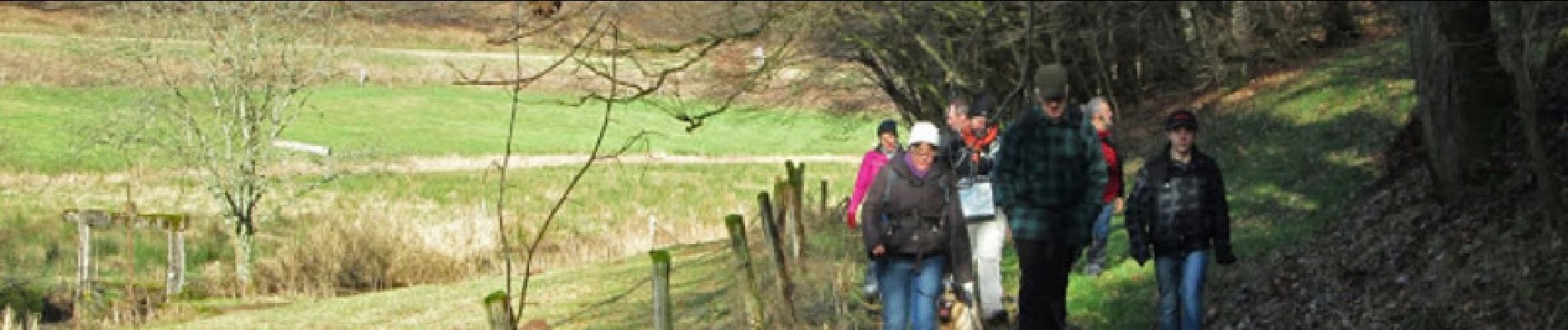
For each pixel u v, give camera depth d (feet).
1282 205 54.90
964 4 61.26
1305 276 41.32
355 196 135.23
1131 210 34.53
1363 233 43.50
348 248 88.17
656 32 69.05
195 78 112.88
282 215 121.19
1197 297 33.71
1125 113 111.45
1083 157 30.58
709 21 68.08
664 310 32.01
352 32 118.32
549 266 91.66
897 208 33.81
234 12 105.40
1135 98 112.98
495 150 186.29
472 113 221.46
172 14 104.99
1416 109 50.19
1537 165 34.96
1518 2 37.29
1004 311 38.14
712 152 194.08
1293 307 39.14
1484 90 41.45
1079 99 109.29
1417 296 35.63
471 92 237.45
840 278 43.27
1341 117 76.95
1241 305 41.09
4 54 199.21
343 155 125.59
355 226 92.48
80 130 126.11
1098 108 40.29
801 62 75.46
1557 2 41.16
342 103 220.43
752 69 59.47
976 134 37.93
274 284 88.12
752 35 53.47
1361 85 85.20
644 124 219.61
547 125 212.84
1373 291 37.50
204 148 103.30
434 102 228.43
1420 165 47.50
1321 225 47.62
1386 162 50.98
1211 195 33.76
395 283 88.33
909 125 88.79
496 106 227.61
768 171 176.35
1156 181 34.04
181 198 129.39
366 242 88.94
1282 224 51.26
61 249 102.17
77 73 192.85
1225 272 44.80
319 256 87.86
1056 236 30.55
